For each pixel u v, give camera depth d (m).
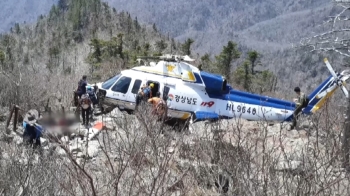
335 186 4.82
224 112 13.06
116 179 4.06
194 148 5.64
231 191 4.55
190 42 53.03
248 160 4.67
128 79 13.23
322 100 12.94
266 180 4.30
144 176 4.63
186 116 13.00
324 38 7.30
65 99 14.07
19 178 5.26
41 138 8.52
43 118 4.92
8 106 13.35
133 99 13.06
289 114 12.90
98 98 13.09
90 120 11.44
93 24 114.38
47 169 5.27
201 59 44.66
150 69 13.39
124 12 124.56
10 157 5.75
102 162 6.12
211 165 5.02
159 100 9.98
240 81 40.22
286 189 4.47
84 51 88.88
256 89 35.62
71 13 127.44
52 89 15.82
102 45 48.62
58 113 4.90
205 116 12.84
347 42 7.17
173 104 12.91
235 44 43.41
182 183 4.79
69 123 4.92
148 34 114.56
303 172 4.65
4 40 92.50
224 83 13.23
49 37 112.56
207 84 13.13
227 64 43.34
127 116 10.25
